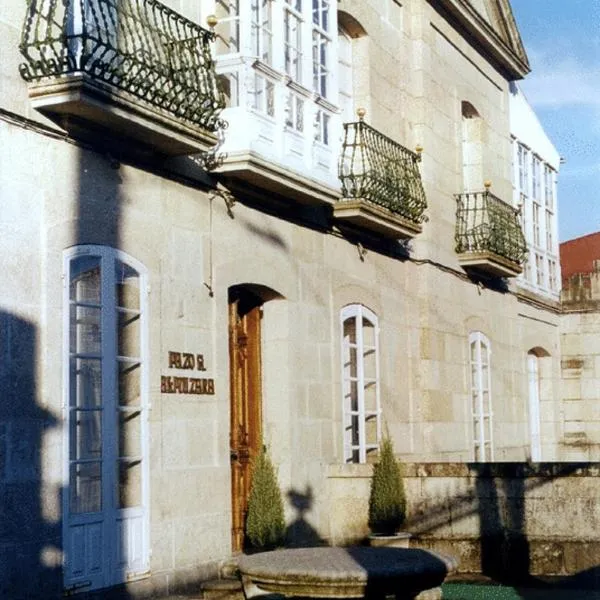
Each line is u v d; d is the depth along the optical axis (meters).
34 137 9.67
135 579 10.50
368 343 15.79
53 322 9.68
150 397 10.92
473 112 20.50
